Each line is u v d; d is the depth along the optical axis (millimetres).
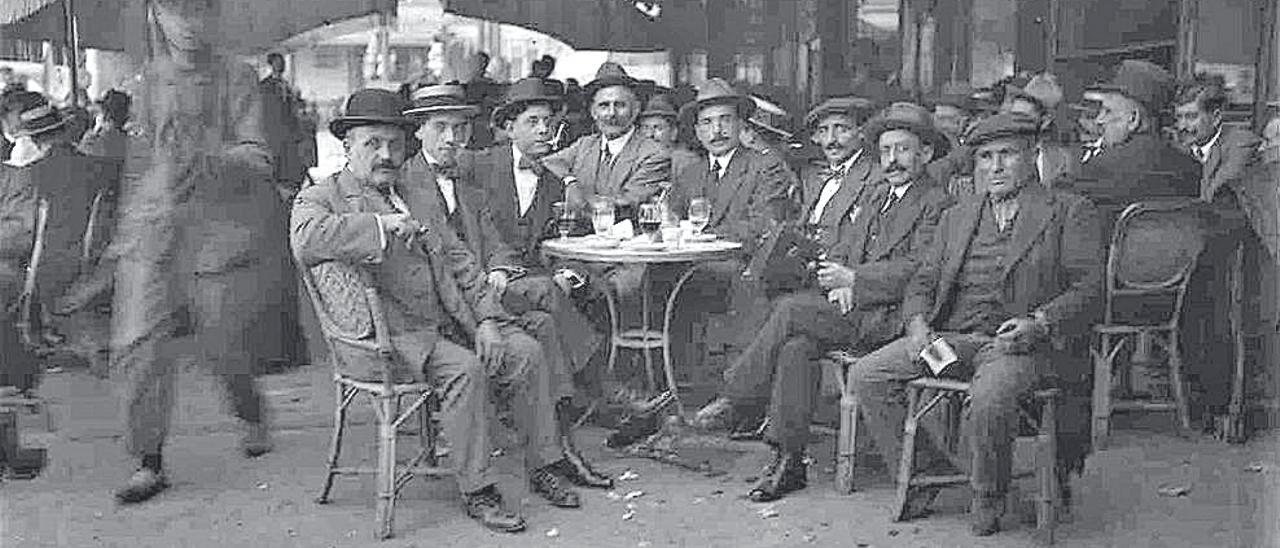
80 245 3736
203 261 3773
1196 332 3738
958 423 3689
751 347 3781
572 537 3385
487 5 3975
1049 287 3588
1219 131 3701
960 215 3670
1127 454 3695
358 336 3504
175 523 3445
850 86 4086
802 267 3893
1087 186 3729
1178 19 3715
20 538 3359
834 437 3881
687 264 4000
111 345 3707
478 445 3521
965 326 3658
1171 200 3707
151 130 3756
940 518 3574
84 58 3729
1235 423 3727
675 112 4141
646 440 4059
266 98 3826
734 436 4051
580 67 4102
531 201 3994
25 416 3654
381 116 3549
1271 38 3641
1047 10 3861
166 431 3701
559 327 3889
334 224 3428
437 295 3619
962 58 3977
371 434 3873
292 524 3459
